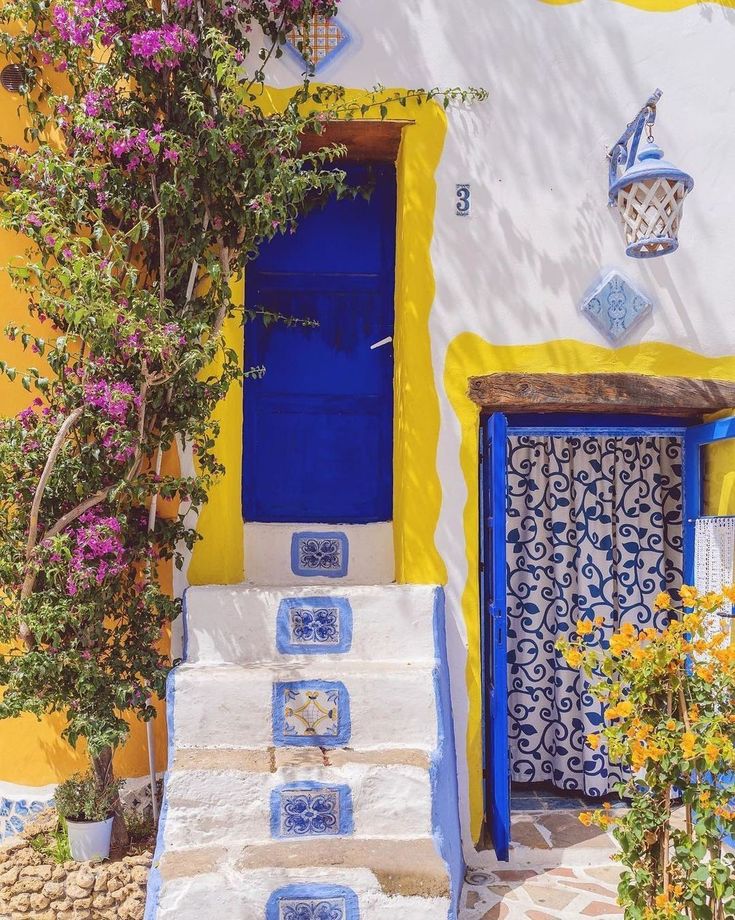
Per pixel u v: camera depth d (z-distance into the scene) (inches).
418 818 150.2
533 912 160.6
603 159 195.8
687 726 125.7
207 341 167.2
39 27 183.3
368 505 206.1
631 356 194.2
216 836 149.2
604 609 219.0
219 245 178.4
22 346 184.9
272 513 205.3
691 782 130.6
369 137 196.7
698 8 199.8
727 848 178.2
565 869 179.5
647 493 220.2
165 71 172.4
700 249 197.3
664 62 198.1
